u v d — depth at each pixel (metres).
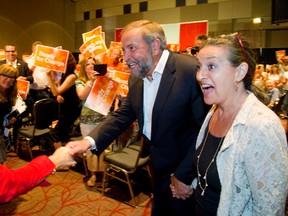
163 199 1.56
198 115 1.36
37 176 1.05
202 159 1.09
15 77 2.46
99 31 3.06
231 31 7.24
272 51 6.75
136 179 3.19
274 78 4.05
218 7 7.37
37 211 2.54
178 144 1.45
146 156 2.50
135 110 1.54
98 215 2.49
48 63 2.93
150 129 1.50
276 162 0.84
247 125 0.90
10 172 0.98
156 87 1.44
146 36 1.31
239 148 0.91
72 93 3.32
